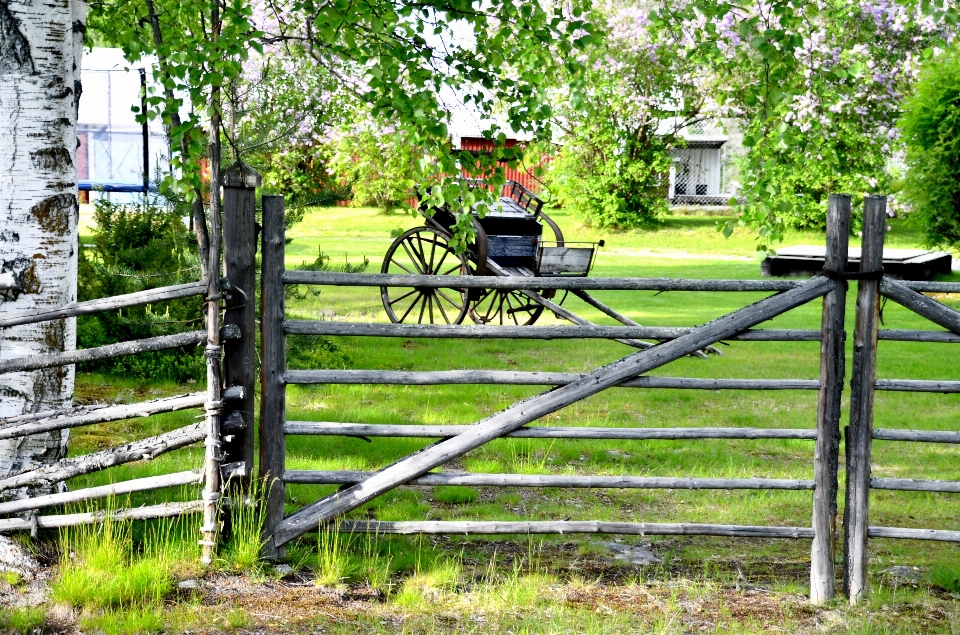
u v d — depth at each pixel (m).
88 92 32.31
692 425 9.94
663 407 10.85
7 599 5.04
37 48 5.67
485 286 5.81
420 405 10.46
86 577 5.09
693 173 41.28
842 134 28.98
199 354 11.17
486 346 14.81
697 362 13.48
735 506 7.38
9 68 5.62
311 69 9.20
